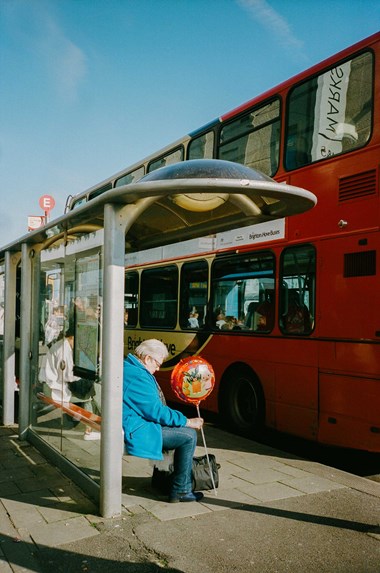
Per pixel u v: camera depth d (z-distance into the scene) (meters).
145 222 5.83
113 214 4.66
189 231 5.96
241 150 8.37
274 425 7.53
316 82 7.13
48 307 6.64
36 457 6.45
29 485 5.45
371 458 7.32
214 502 5.01
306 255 7.11
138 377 5.01
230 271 8.60
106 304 4.66
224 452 6.88
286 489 5.39
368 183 6.32
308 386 6.96
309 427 6.92
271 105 7.87
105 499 4.62
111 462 4.63
